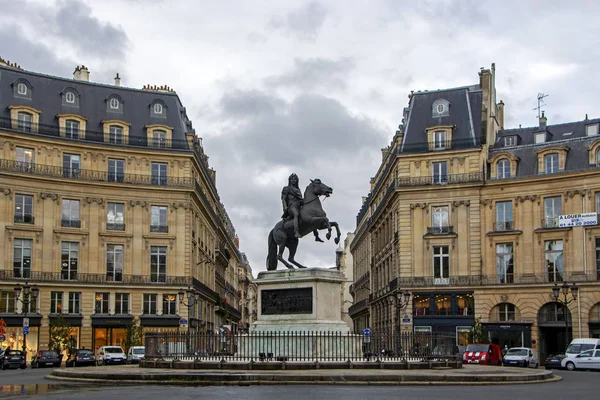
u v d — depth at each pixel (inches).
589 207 2383.1
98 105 2667.3
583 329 2357.3
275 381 882.1
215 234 3661.4
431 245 2578.7
